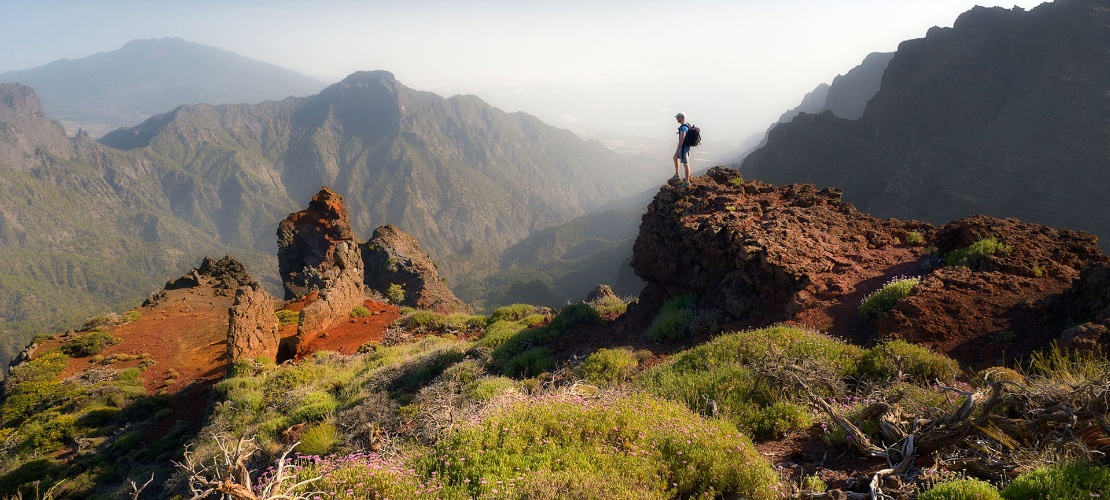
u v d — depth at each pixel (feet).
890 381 30.22
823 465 22.61
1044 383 22.33
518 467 20.89
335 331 109.70
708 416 28.58
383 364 77.92
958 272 42.45
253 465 43.60
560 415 25.23
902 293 40.88
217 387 77.15
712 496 19.65
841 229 55.83
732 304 50.93
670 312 55.67
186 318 146.30
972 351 34.73
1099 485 15.60
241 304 94.32
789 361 32.37
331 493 19.56
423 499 19.49
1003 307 37.91
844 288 45.80
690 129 66.49
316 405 57.93
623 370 43.16
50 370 112.37
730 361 35.55
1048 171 434.30
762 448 25.52
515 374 54.39
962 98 524.52
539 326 71.36
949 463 19.38
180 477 51.49
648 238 66.59
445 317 113.50
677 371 36.70
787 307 45.09
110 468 66.85
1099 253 46.14
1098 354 28.71
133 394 95.14
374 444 35.70
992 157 467.93
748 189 65.36
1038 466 17.17
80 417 86.17
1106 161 413.59
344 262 127.34
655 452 22.00
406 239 245.45
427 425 34.22
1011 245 45.80
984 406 20.51
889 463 20.71
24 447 80.18
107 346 124.77
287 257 195.72
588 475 19.76
